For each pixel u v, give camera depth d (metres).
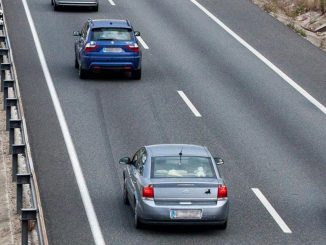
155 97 70.56
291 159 56.28
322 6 101.12
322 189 50.66
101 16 100.06
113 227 43.22
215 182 41.50
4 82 65.06
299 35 94.31
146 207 41.12
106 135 60.09
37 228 37.56
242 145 58.84
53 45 87.31
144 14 102.31
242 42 91.00
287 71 80.75
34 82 74.19
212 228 43.34
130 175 44.88
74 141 58.66
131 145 58.03
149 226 43.31
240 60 84.19
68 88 72.69
